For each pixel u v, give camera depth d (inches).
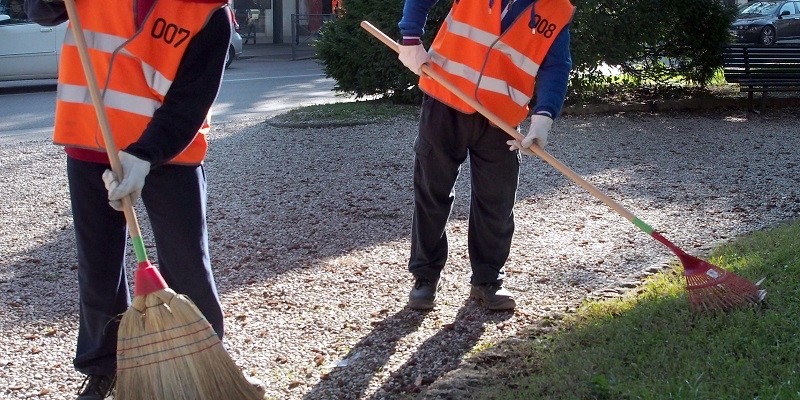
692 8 471.8
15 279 216.2
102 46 125.5
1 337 178.1
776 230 222.2
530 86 171.0
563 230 248.2
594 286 197.9
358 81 470.6
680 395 129.6
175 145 122.8
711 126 423.5
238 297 197.8
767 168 324.2
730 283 160.9
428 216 179.3
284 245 239.6
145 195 130.1
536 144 161.3
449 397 140.6
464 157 176.9
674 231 243.9
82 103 126.5
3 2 631.2
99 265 131.3
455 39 171.0
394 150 364.8
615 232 244.4
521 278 205.8
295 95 610.2
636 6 454.0
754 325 153.1
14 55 622.5
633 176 315.9
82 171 128.6
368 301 193.3
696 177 312.5
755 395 130.5
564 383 139.1
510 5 168.2
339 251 232.8
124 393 116.9
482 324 176.7
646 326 159.0
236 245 240.1
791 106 488.1
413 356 163.2
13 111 534.9
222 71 128.3
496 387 142.4
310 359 163.9
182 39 125.0
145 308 117.3
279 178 321.1
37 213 281.4
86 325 134.3
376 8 458.9
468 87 169.9
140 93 126.3
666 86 518.9
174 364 115.9
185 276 132.6
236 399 119.6
